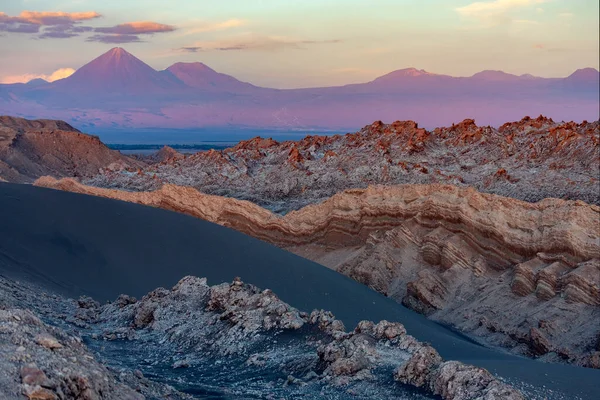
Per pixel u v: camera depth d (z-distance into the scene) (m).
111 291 30.70
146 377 15.55
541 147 56.47
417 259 40.09
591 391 15.58
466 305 35.41
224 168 68.44
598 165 50.56
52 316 21.95
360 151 63.75
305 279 33.59
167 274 33.94
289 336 19.42
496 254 37.44
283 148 72.62
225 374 17.12
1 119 142.25
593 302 31.58
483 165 56.22
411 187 43.69
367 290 34.00
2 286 23.11
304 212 47.88
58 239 36.56
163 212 44.19
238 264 35.53
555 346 29.48
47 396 9.36
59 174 115.50
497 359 22.89
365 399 14.72
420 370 15.48
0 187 45.19
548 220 36.12
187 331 20.66
